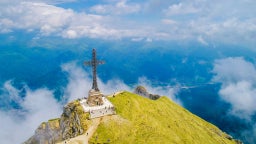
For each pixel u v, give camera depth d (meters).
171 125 166.25
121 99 163.75
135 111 156.50
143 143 131.12
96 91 152.25
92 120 137.38
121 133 132.88
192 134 174.38
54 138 177.75
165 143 136.38
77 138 126.06
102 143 124.38
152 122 154.50
